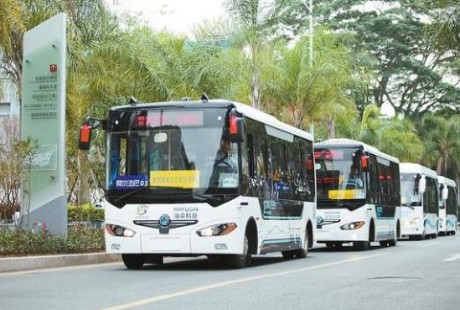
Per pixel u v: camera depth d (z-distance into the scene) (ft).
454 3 82.33
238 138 53.01
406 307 33.42
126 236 54.24
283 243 65.16
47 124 67.15
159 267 58.18
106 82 91.86
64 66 67.31
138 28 105.70
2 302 34.22
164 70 101.09
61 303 33.76
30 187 66.85
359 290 39.91
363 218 87.04
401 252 80.74
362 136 182.09
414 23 207.41
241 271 53.16
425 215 132.16
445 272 51.72
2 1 67.15
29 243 60.13
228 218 53.42
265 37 111.65
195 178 53.78
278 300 35.27
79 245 64.59
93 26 88.22
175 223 53.52
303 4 169.07
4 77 88.02
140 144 55.01
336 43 138.62
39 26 67.92
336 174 88.12
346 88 141.79
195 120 54.70
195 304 33.50
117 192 54.80
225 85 103.60
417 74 215.51
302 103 119.34
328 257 72.90
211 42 106.93
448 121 227.20
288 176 67.77
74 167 104.58
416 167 131.03
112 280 45.52
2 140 123.85
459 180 245.45
